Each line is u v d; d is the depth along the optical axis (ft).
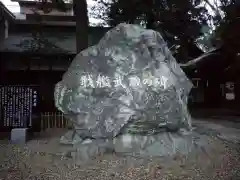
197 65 74.84
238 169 20.06
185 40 56.13
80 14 49.11
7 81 66.59
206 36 65.67
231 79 72.79
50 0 57.47
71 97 24.47
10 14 69.26
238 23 52.80
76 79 24.64
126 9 50.39
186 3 50.70
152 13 50.93
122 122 23.07
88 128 23.88
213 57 70.64
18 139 30.76
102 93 23.82
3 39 69.10
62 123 40.22
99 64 24.64
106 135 23.40
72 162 21.95
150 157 22.36
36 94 35.81
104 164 21.02
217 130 38.14
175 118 23.88
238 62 59.77
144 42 24.95
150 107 23.17
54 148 26.76
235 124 45.68
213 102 83.46
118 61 24.29
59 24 73.77
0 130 34.91
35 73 67.77
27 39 68.33
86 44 49.29
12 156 24.50
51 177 18.51
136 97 23.22
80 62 25.43
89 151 23.11
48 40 67.46
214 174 18.89
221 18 55.98
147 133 23.80
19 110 35.27
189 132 25.35
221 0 54.85
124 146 23.12
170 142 23.58
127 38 24.98
